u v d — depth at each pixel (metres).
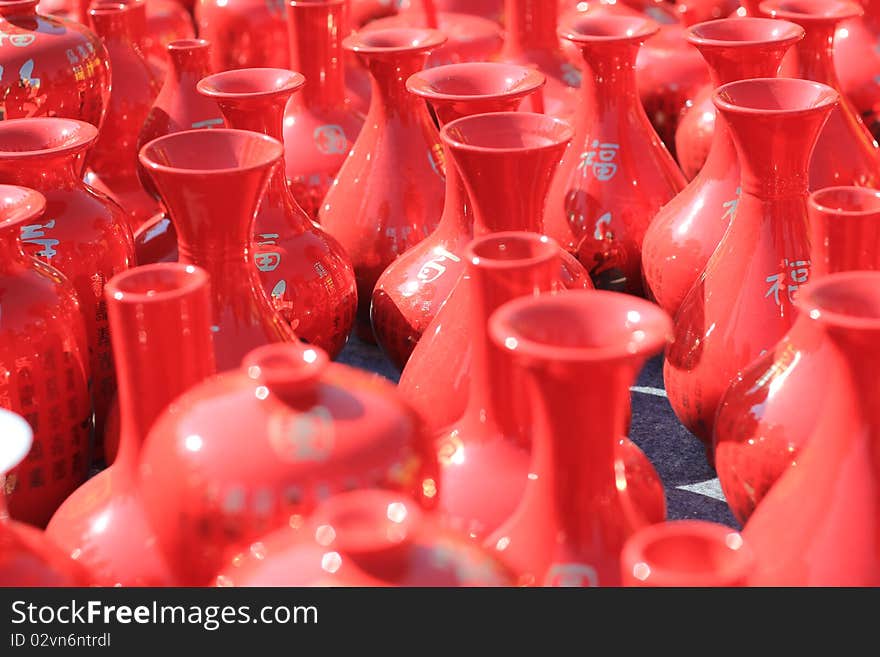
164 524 2.07
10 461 2.06
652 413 4.15
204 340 2.42
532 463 2.30
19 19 4.36
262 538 1.97
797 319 2.95
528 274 2.42
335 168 4.89
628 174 4.36
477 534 2.50
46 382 3.17
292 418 2.03
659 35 5.97
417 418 2.11
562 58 5.54
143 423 2.44
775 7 4.32
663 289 4.00
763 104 3.26
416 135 4.38
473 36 6.12
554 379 2.01
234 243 3.03
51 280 3.27
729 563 1.77
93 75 4.39
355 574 1.77
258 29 6.16
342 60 5.01
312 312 3.94
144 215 5.11
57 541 2.47
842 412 2.17
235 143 3.09
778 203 3.24
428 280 3.89
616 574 2.13
